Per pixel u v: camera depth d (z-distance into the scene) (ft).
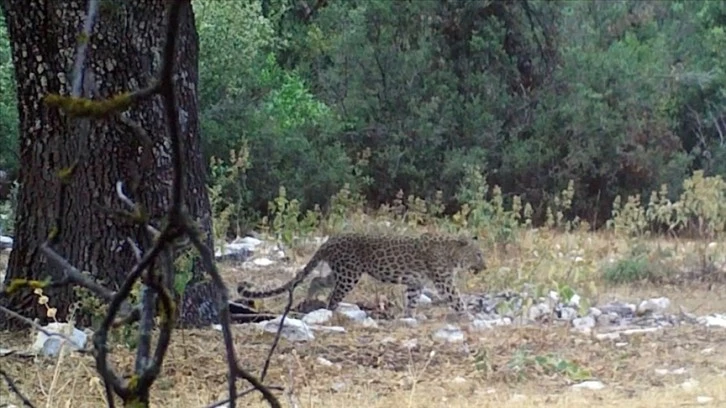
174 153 8.18
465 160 86.28
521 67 93.15
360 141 89.97
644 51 95.96
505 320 43.80
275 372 33.60
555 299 45.78
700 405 30.71
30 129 37.50
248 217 75.15
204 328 39.17
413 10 92.73
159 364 8.99
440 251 45.98
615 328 43.27
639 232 67.62
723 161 95.91
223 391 31.35
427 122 89.10
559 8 94.27
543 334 40.96
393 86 91.35
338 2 99.86
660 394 32.12
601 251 61.67
